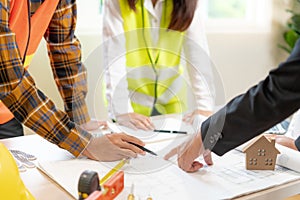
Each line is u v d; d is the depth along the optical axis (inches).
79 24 79.8
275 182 32.9
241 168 35.6
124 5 56.6
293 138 42.3
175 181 32.4
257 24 99.0
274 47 100.3
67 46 43.9
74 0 43.7
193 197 29.8
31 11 42.6
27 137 44.3
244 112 33.1
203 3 93.4
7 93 34.3
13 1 39.8
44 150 40.2
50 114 36.2
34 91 35.5
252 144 35.1
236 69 97.9
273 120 32.8
